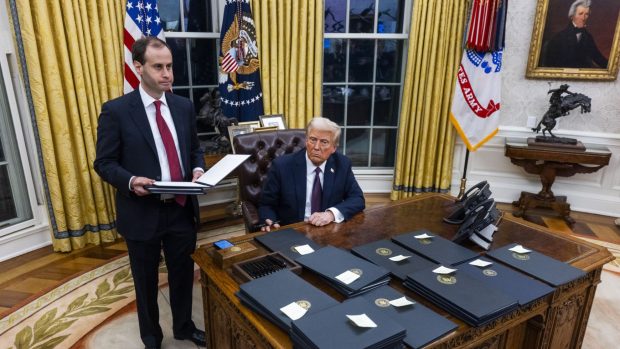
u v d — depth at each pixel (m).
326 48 3.98
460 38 3.68
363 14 3.90
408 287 1.30
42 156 2.79
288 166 2.03
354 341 0.94
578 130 3.78
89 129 2.90
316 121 1.89
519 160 3.68
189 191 1.46
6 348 1.97
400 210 2.08
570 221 3.57
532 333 1.47
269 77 3.63
